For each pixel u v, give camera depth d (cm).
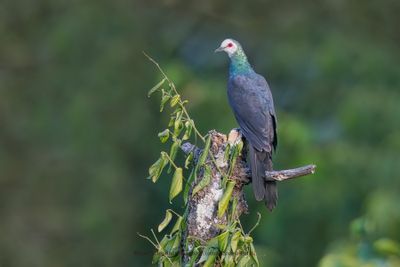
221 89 1656
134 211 1797
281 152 1598
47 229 1819
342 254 994
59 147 1825
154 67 1812
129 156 1817
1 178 1850
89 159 1802
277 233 1617
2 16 1912
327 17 1859
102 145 1792
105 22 1839
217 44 1861
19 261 1811
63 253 1803
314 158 1597
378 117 1644
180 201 1789
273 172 764
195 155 735
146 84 1806
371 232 982
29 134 1855
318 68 1708
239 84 1002
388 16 1864
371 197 1496
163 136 720
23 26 1919
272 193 771
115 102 1800
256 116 967
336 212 1605
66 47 1828
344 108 1642
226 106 1631
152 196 1812
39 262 1803
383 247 921
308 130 1600
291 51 1750
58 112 1830
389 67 1727
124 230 1797
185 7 1894
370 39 1819
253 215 1642
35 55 1889
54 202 1816
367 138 1648
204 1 1891
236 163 743
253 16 1883
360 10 1861
